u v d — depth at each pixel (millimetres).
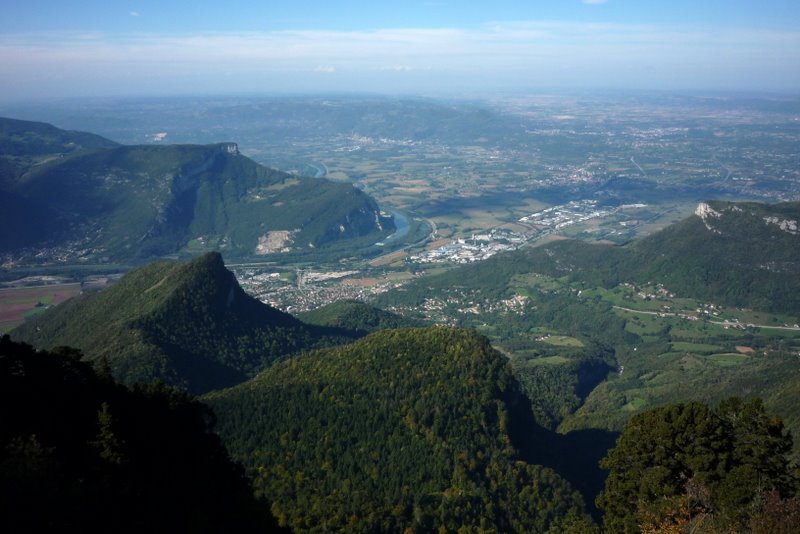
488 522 106312
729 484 69188
